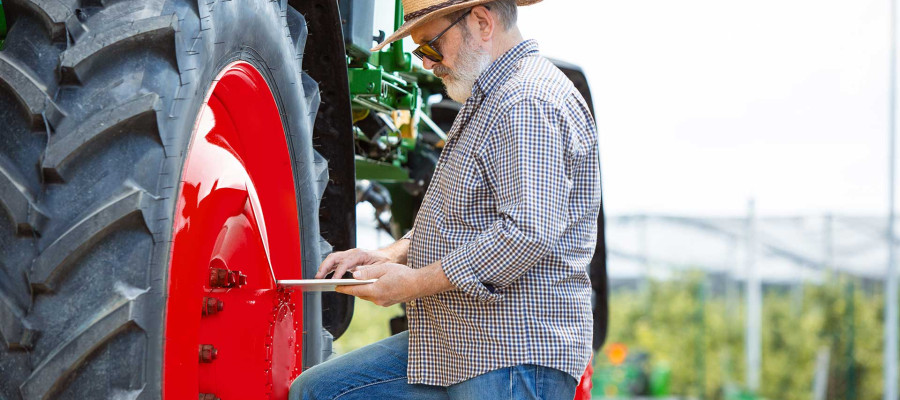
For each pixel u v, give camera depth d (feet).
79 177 5.30
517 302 7.37
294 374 8.47
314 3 8.37
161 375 5.35
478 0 7.69
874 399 96.22
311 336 9.05
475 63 7.83
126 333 5.23
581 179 7.63
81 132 5.24
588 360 7.85
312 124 8.36
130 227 5.31
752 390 104.78
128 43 5.53
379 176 14.62
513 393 7.36
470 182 7.41
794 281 113.19
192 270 5.82
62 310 5.17
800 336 101.96
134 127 5.41
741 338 108.99
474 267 7.09
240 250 6.91
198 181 6.03
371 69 10.31
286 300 7.95
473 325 7.41
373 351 8.54
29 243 5.17
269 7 7.08
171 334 5.48
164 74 5.56
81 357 5.10
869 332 98.53
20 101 5.30
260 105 7.20
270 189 7.74
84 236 5.14
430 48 7.95
